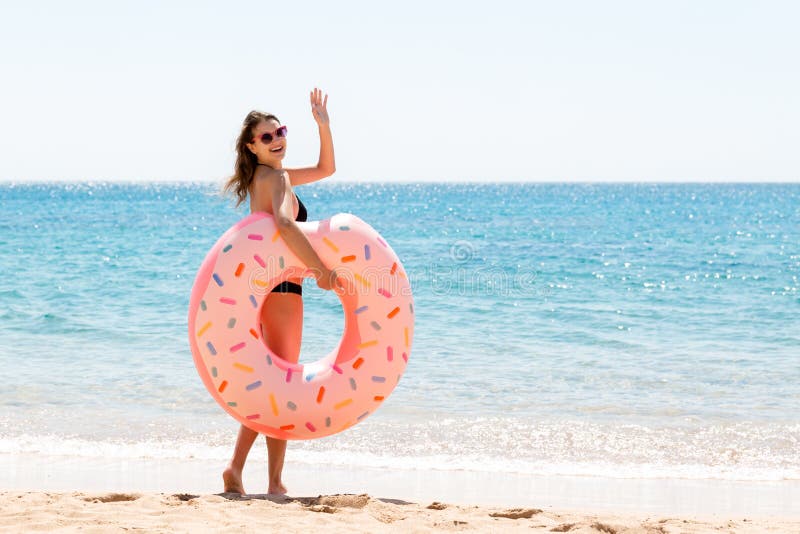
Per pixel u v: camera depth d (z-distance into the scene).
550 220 44.31
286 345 4.27
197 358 4.16
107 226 35.25
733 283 16.77
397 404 7.42
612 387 8.14
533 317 11.98
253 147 4.36
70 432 6.43
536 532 3.65
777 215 51.12
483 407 7.36
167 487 5.08
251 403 4.08
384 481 5.33
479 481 5.36
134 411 7.08
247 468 5.57
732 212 55.97
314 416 4.11
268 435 4.26
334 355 4.30
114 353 9.48
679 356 9.60
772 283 16.77
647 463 5.81
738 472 5.61
